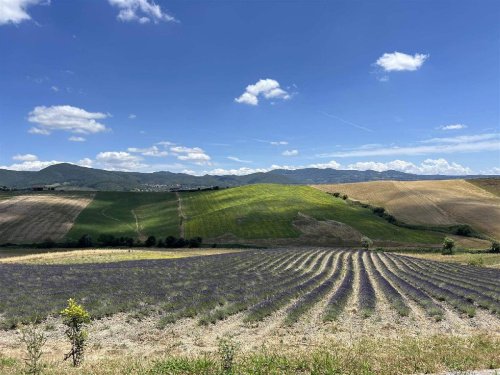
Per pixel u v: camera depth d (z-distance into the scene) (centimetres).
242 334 2128
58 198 15088
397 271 5178
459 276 4706
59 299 2891
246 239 10938
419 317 2569
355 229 11506
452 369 1307
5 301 2820
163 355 1716
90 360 1577
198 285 3622
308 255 7119
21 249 9362
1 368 1348
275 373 1240
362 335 2125
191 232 11569
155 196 16612
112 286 3481
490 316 2614
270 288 3441
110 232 11494
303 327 2278
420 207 13212
